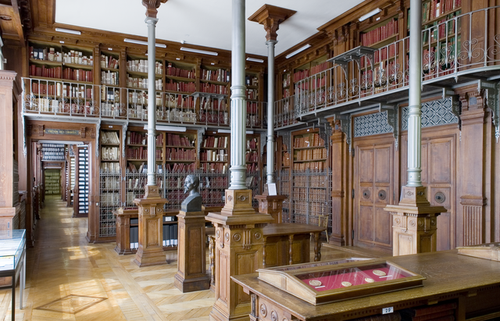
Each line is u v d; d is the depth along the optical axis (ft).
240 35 11.57
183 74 33.40
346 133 26.30
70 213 48.24
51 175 87.92
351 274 6.93
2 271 10.42
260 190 35.94
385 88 22.75
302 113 27.76
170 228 24.84
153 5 21.83
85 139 28.68
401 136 22.62
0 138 16.61
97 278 17.62
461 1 18.30
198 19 26.43
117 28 28.02
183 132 32.91
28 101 26.71
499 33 16.37
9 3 21.02
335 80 26.50
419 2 14.11
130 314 12.92
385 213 23.56
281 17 24.95
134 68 31.22
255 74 36.70
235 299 10.43
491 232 16.75
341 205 26.40
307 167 31.53
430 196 20.42
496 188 16.75
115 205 29.32
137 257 21.03
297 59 32.96
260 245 11.00
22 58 26.94
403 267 7.81
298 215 32.48
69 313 13.01
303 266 7.51
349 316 5.80
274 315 6.25
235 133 11.40
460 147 18.65
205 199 33.35
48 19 26.08
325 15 25.31
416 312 6.59
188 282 15.48
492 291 8.47
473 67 17.19
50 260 21.61
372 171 24.73
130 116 30.22
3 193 16.56
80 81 28.96
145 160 30.96
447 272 7.86
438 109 20.17
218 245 11.24
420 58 14.14
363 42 25.22
